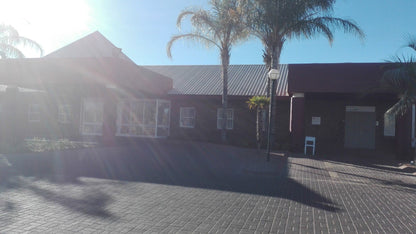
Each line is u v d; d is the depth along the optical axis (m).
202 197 7.52
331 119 19.69
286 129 19.86
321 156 15.86
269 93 17.61
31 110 24.59
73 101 23.50
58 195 7.28
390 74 12.16
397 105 12.34
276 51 16.08
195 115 21.75
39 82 18.75
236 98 19.94
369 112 19.23
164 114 21.73
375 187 9.39
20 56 18.75
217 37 17.94
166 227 5.51
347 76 15.41
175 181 9.17
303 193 8.30
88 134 22.36
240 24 16.92
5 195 7.13
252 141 19.50
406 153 15.55
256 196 7.78
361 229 5.75
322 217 6.35
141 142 18.86
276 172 10.73
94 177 9.34
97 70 17.27
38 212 6.06
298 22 15.48
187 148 16.62
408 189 9.25
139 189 8.08
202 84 22.58
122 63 17.16
